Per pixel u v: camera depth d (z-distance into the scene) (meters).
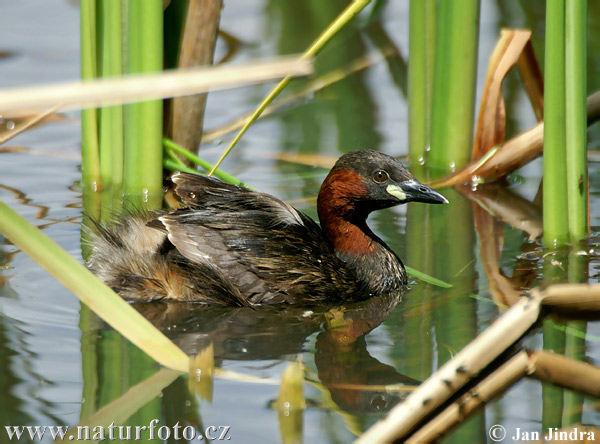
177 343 10.02
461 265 12.24
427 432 7.08
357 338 10.22
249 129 17.33
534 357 7.39
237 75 5.85
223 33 20.66
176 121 14.37
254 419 8.30
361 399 8.67
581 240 12.31
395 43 20.62
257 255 11.34
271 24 21.56
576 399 8.70
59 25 20.92
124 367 9.27
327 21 21.42
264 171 15.51
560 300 7.62
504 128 15.41
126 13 12.70
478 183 15.16
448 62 14.93
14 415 8.34
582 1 11.13
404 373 9.22
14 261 11.96
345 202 12.24
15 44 19.62
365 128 17.34
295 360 9.55
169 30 13.60
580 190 12.12
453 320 10.57
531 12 21.39
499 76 15.06
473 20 14.66
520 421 8.30
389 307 11.31
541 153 14.92
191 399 8.66
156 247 11.46
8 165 15.33
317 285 11.50
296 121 17.72
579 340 9.76
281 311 11.21
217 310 11.12
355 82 19.41
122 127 13.79
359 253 12.20
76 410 8.45
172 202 13.92
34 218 13.29
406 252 12.77
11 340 9.79
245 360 9.55
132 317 7.27
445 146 15.45
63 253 7.00
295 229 11.76
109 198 14.02
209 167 13.26
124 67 12.88
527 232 13.38
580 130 11.84
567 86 11.59
